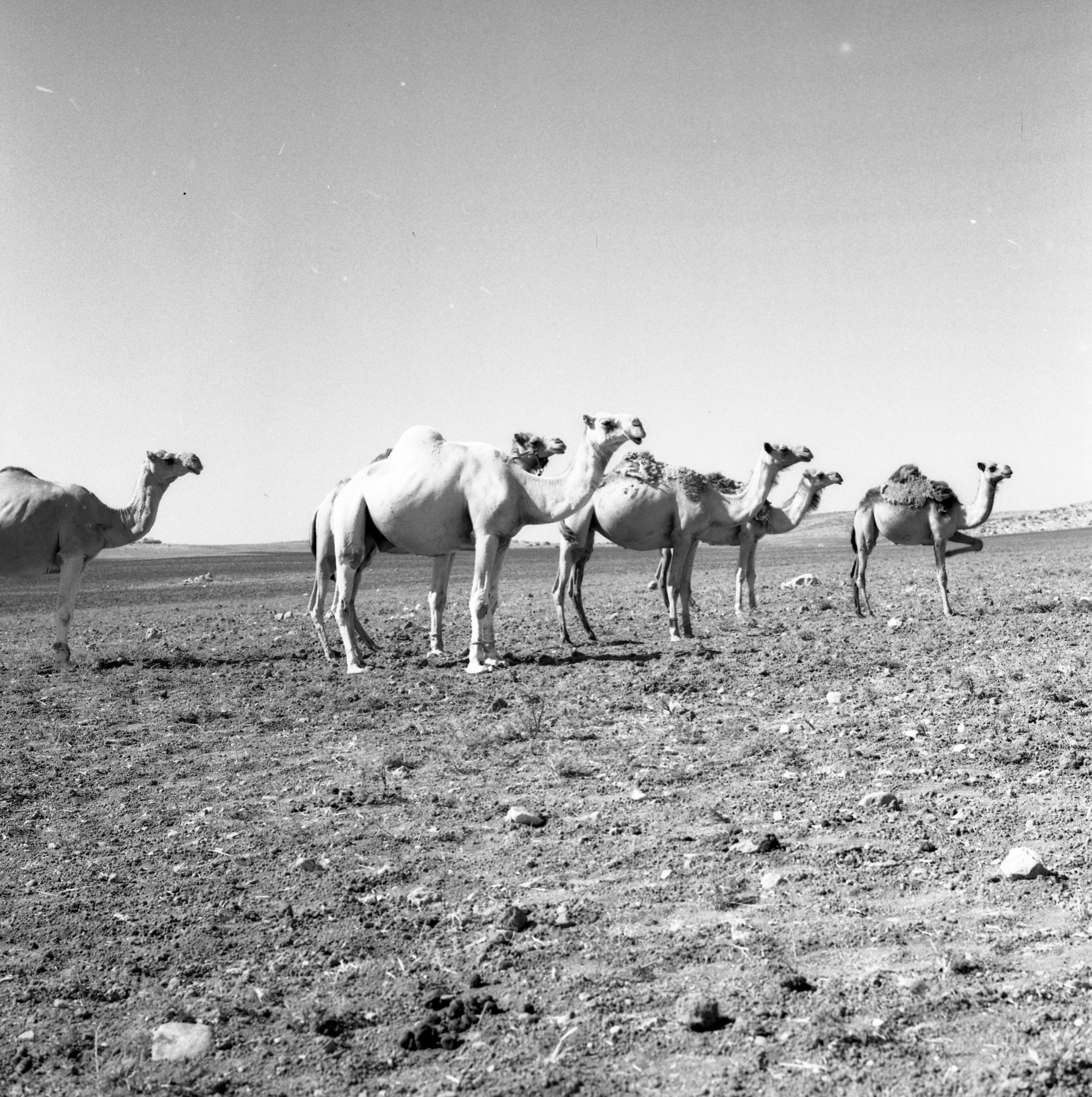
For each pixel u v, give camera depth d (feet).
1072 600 73.26
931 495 66.90
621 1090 14.60
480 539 50.72
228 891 23.30
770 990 16.96
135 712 44.91
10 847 27.43
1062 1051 14.53
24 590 136.46
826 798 27.25
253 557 249.14
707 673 46.39
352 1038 16.69
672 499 59.16
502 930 20.08
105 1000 18.61
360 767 33.81
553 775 31.24
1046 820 24.57
